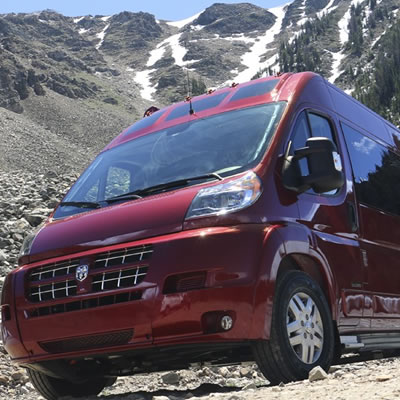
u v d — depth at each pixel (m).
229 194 4.90
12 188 20.58
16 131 138.75
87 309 4.84
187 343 4.57
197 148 5.76
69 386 6.03
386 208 6.98
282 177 5.25
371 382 4.12
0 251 13.45
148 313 4.62
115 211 5.20
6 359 7.51
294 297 5.01
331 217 5.75
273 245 4.79
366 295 6.02
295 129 5.70
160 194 5.25
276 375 4.80
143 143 6.33
